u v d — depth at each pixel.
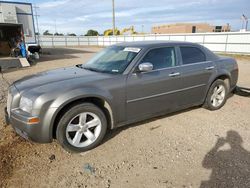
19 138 3.75
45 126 3.01
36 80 3.52
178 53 4.32
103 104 3.55
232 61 5.32
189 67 4.38
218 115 4.80
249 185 2.62
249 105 5.46
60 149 3.47
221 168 2.95
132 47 4.10
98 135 3.44
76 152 3.32
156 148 3.47
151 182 2.71
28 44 21.27
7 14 19.53
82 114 3.27
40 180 2.76
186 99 4.48
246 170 2.90
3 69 12.34
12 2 19.62
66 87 3.16
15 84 3.59
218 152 3.33
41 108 2.97
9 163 3.09
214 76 4.80
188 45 4.55
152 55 3.97
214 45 24.42
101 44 50.53
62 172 2.92
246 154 3.27
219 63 4.95
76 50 32.47
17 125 3.14
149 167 3.00
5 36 21.64
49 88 3.13
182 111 5.00
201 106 5.20
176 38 28.41
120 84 3.52
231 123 4.38
